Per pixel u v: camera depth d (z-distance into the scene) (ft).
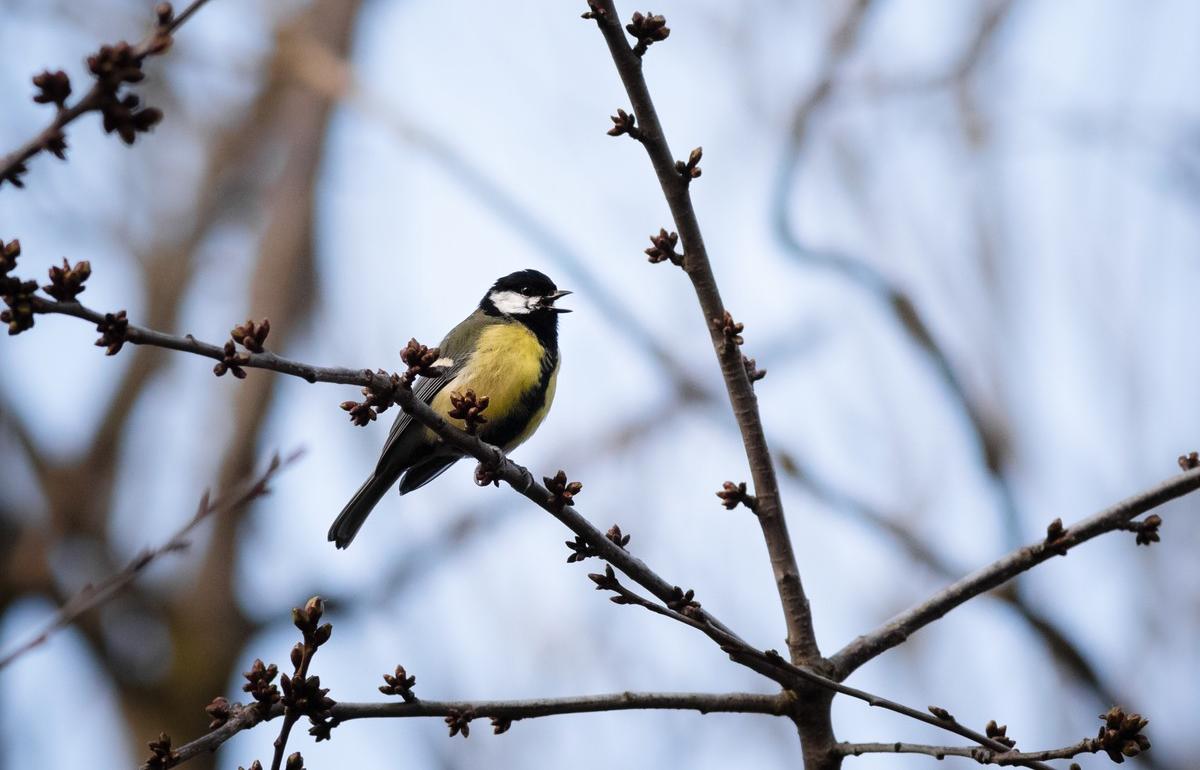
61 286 16.97
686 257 22.98
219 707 19.35
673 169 22.25
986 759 20.04
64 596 48.11
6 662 18.93
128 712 49.67
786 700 22.03
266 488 21.99
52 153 15.49
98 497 50.37
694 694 21.91
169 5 15.62
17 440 49.44
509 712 20.93
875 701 20.83
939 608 23.25
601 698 21.49
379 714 20.27
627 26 21.38
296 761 19.16
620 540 22.74
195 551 51.85
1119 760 19.29
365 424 21.70
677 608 21.95
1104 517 22.72
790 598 23.11
